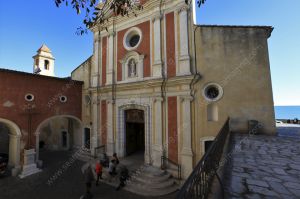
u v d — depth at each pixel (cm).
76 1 374
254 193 354
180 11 1241
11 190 1060
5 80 1307
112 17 1564
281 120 2212
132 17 1474
